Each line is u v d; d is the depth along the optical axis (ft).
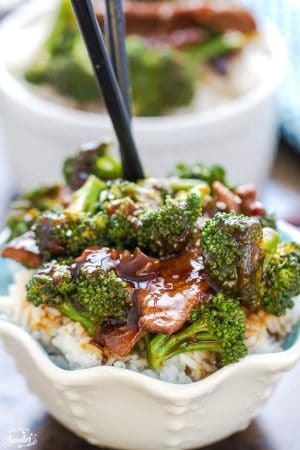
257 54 3.25
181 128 2.67
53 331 1.68
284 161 3.22
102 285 1.56
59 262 1.64
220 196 1.75
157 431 1.64
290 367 1.62
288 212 2.81
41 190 1.98
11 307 1.75
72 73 2.90
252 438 1.82
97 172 1.90
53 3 3.47
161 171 2.76
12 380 1.95
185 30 3.20
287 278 1.63
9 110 2.82
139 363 1.61
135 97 2.88
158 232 1.60
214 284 1.57
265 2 3.68
